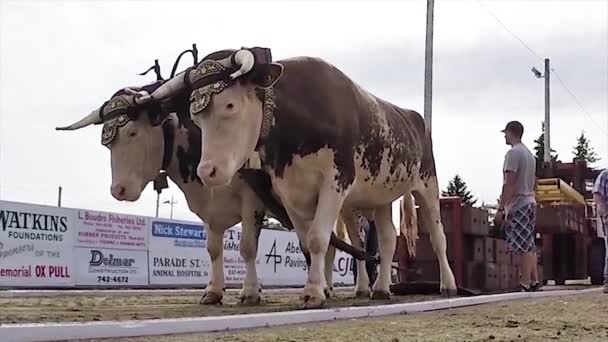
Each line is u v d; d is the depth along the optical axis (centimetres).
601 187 1142
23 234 1496
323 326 636
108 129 832
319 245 758
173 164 874
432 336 561
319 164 771
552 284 1574
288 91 760
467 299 923
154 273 1775
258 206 891
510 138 1158
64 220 1577
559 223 1433
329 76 801
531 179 1154
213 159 691
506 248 1238
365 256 973
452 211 1137
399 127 952
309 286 755
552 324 653
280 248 2022
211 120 702
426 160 1055
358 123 825
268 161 762
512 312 791
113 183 828
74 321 609
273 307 823
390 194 953
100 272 1648
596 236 1563
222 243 922
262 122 727
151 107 832
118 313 739
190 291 1472
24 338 484
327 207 770
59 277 1560
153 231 1778
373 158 866
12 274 1472
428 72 2333
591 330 610
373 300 948
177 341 515
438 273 1153
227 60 706
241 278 1912
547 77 3453
